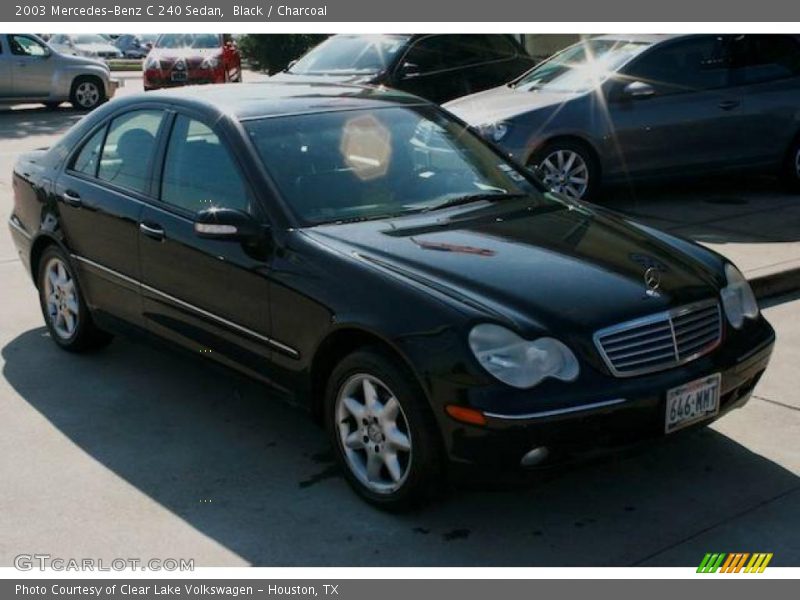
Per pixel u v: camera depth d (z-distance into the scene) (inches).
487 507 160.9
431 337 146.3
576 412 141.8
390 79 436.1
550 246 169.3
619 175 362.3
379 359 153.0
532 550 148.9
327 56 458.9
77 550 150.3
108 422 195.5
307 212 175.6
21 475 173.5
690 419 153.3
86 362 227.5
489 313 146.0
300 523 157.1
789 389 205.8
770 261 280.8
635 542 150.6
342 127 194.4
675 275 164.1
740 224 333.4
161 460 179.2
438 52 450.6
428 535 153.2
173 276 192.1
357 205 181.0
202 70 747.4
